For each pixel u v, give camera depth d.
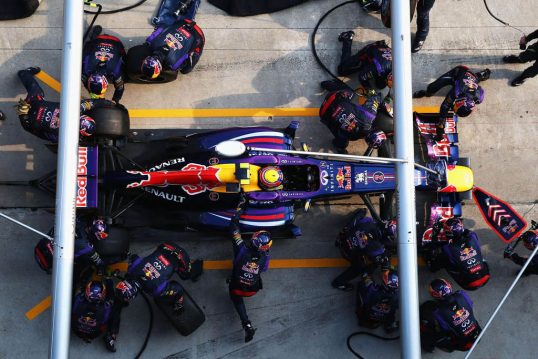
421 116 7.70
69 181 5.02
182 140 7.02
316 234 7.64
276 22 8.02
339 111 6.97
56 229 4.97
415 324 5.11
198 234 7.34
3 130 7.49
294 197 6.71
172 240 7.31
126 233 6.82
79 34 5.20
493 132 8.03
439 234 7.20
